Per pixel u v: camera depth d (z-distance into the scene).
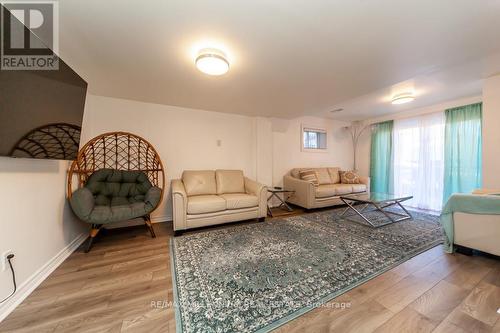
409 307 1.29
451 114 3.66
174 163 3.38
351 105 3.97
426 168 4.04
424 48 1.72
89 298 1.38
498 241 1.81
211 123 3.69
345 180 4.72
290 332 1.10
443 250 2.13
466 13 1.30
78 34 1.51
